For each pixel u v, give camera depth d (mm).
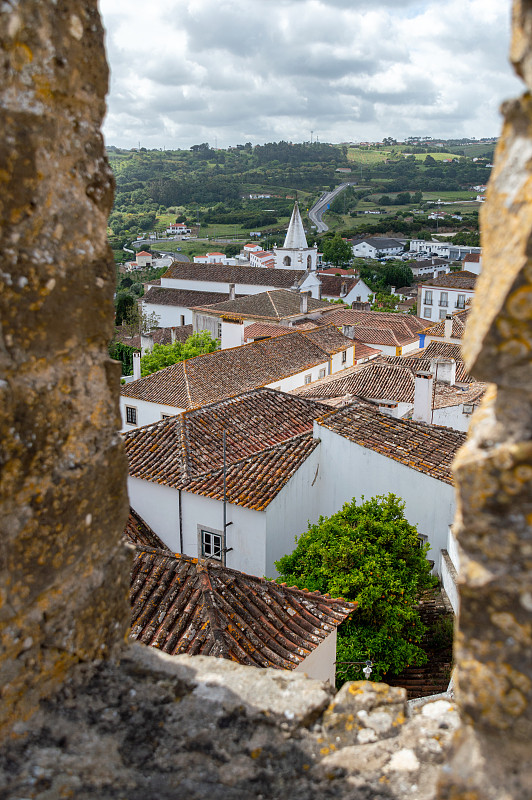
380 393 25766
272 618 8023
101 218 2963
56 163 2688
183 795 2461
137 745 2674
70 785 2471
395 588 10180
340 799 2449
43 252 2646
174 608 7969
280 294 48188
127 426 27453
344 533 11000
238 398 17641
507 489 1952
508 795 1965
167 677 3029
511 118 2061
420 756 2604
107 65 2910
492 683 2023
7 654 2570
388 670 10375
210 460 14898
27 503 2604
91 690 2910
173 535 14281
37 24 2508
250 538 13078
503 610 1992
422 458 13195
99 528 3023
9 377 2520
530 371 1899
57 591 2793
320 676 8133
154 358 34750
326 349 34125
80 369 2883
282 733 2736
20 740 2625
